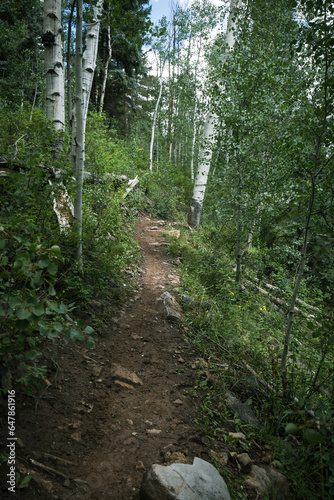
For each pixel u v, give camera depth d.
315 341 4.69
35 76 15.95
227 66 6.73
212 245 8.80
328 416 2.22
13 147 4.42
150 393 3.12
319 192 3.32
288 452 2.61
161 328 4.48
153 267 7.21
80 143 4.33
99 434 2.46
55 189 3.92
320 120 3.26
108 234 6.73
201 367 3.66
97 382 3.04
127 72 21.98
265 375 3.63
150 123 26.55
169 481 1.98
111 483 2.07
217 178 6.90
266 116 6.25
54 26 5.60
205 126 11.49
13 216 2.70
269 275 9.21
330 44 2.92
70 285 4.01
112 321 4.36
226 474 2.29
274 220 5.93
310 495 2.30
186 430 2.67
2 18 14.70
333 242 3.12
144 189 14.42
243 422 2.93
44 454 2.08
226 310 5.52
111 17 4.21
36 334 2.96
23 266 1.75
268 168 6.38
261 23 8.11
